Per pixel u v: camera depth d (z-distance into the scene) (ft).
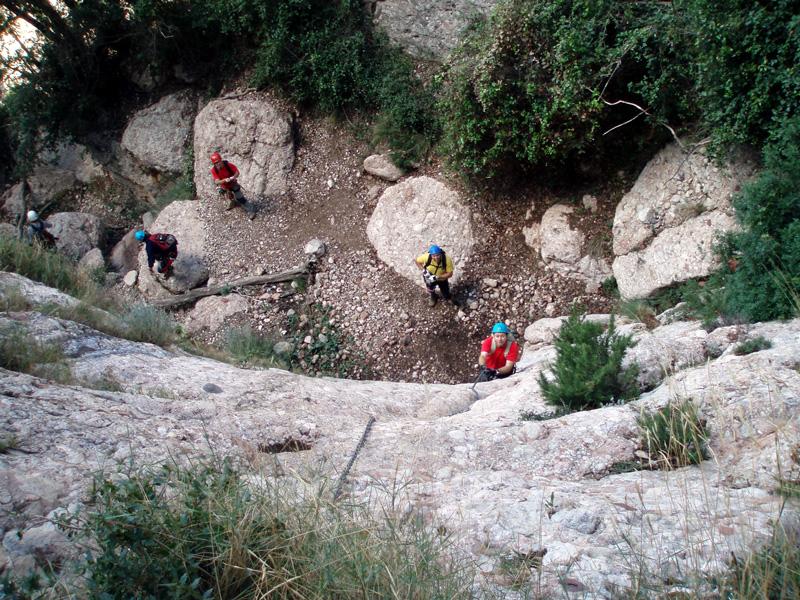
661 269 34.63
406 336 42.68
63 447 13.43
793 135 27.78
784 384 16.31
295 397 21.81
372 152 49.88
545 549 10.87
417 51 50.31
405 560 8.87
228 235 50.98
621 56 34.47
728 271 29.86
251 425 17.40
